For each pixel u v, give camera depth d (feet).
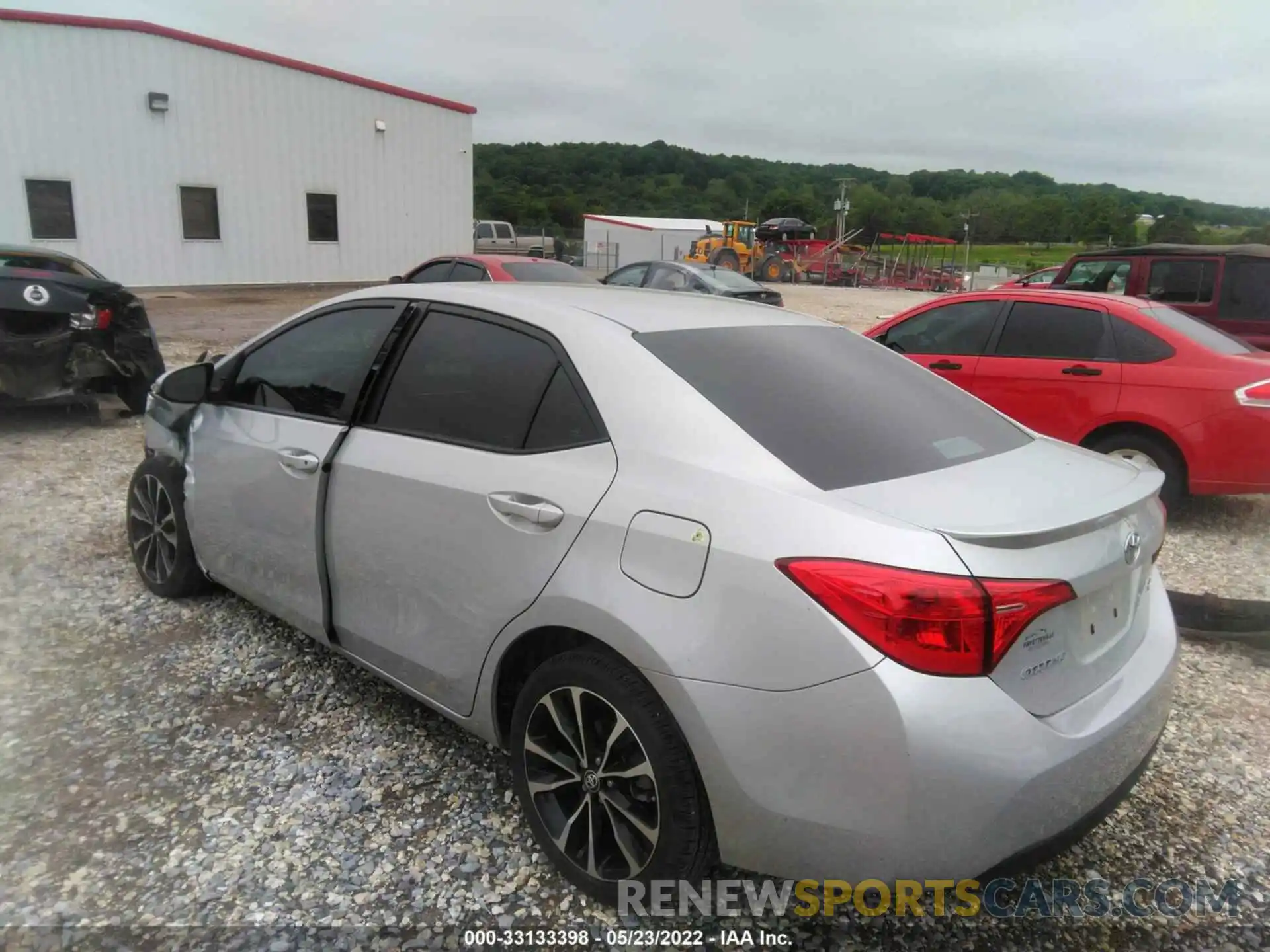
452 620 9.62
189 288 77.66
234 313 62.03
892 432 9.05
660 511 7.95
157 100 73.00
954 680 6.84
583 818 8.75
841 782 7.04
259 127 79.36
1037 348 22.49
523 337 9.83
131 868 8.97
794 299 94.27
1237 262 30.25
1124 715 7.88
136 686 12.41
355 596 10.94
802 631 7.09
